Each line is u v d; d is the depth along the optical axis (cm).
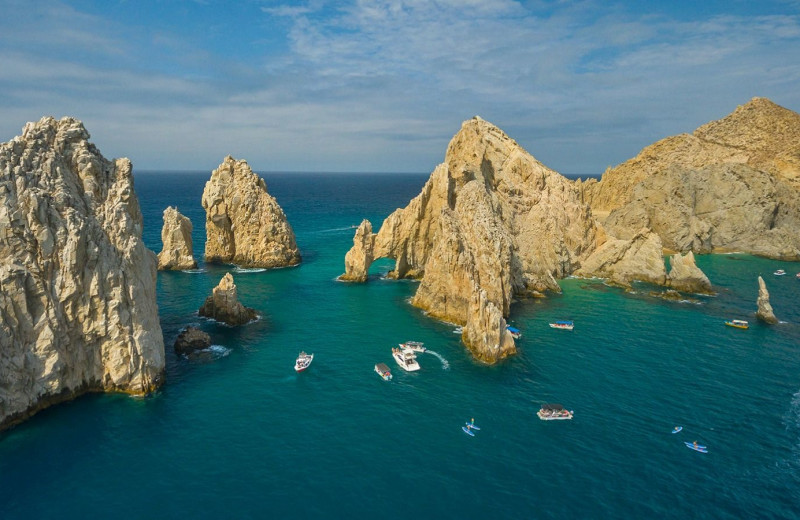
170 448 4359
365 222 10606
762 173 14188
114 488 3834
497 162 11781
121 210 5650
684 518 3647
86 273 5172
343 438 4584
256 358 6381
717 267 12294
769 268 12194
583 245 11769
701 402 5366
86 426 4656
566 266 11212
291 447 4422
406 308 8706
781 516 3669
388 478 4025
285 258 12044
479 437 4641
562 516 3638
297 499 3762
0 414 4509
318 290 9844
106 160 6172
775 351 6831
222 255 12294
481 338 6544
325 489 3878
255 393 5425
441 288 8169
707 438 4678
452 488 3922
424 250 10962
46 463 4103
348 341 7050
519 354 6638
